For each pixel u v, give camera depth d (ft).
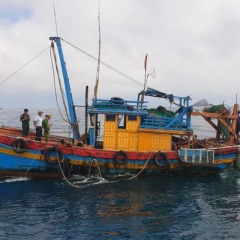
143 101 60.34
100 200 45.65
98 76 63.93
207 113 64.59
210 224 37.91
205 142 66.85
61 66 63.67
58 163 56.18
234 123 65.67
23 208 41.70
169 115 66.23
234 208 43.47
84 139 65.36
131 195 48.49
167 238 34.09
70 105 63.82
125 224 37.40
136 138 60.70
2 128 63.41
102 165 57.82
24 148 54.75
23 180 55.72
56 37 62.85
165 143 61.31
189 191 51.60
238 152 63.26
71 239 33.40
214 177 62.69
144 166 59.00
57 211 40.91
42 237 33.68
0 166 54.54
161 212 41.50
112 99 62.28
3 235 33.91
